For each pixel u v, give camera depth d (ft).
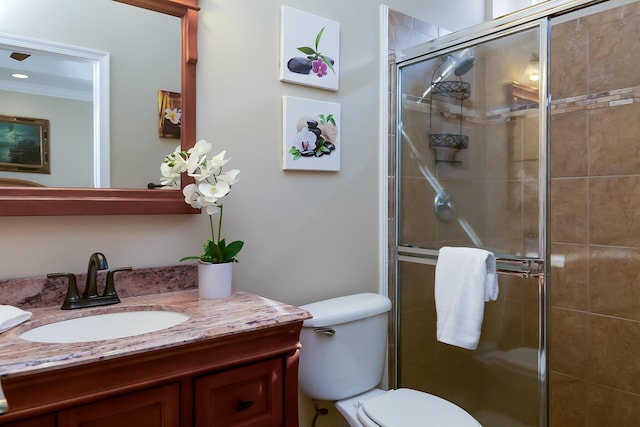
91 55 3.97
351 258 6.14
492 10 8.47
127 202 4.06
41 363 2.39
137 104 4.21
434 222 6.35
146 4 4.25
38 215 3.64
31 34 3.69
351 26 6.12
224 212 4.84
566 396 6.92
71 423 2.53
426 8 7.28
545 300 5.48
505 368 6.12
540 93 5.35
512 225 5.70
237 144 4.91
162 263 4.40
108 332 3.64
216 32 4.75
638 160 6.10
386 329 5.48
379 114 6.50
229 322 3.24
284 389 3.52
